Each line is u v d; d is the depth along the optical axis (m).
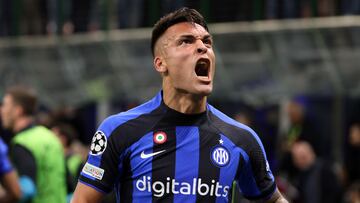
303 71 28.80
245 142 11.60
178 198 11.23
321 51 28.39
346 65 28.05
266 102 30.06
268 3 29.31
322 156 30.23
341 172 27.25
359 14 27.66
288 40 28.94
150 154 11.30
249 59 29.73
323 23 28.20
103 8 32.34
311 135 27.31
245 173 11.70
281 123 30.84
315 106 30.77
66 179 21.52
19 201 18.94
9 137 27.02
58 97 33.38
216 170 11.34
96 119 34.56
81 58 32.75
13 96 19.67
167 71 11.50
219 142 11.45
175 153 11.31
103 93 32.50
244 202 15.44
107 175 11.38
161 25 11.52
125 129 11.41
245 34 29.69
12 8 34.09
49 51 33.47
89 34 32.59
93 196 11.45
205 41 11.45
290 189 25.66
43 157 19.69
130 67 31.88
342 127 30.31
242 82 29.95
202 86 11.21
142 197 11.27
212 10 30.61
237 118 28.98
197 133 11.42
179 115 11.43
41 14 33.59
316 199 25.42
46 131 20.16
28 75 33.75
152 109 11.57
